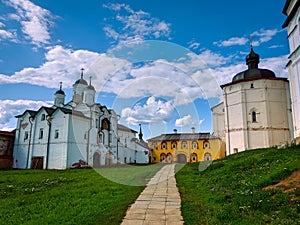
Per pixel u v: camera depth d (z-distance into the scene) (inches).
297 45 588.1
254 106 958.4
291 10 593.9
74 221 178.4
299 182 225.0
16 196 285.3
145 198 251.6
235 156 591.5
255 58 1039.6
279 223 154.0
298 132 595.8
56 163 960.9
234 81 1011.3
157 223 173.3
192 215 188.7
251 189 237.8
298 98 591.2
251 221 161.2
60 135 983.0
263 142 923.4
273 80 955.3
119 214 193.0
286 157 364.2
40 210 210.1
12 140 1120.2
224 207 196.5
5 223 176.9
